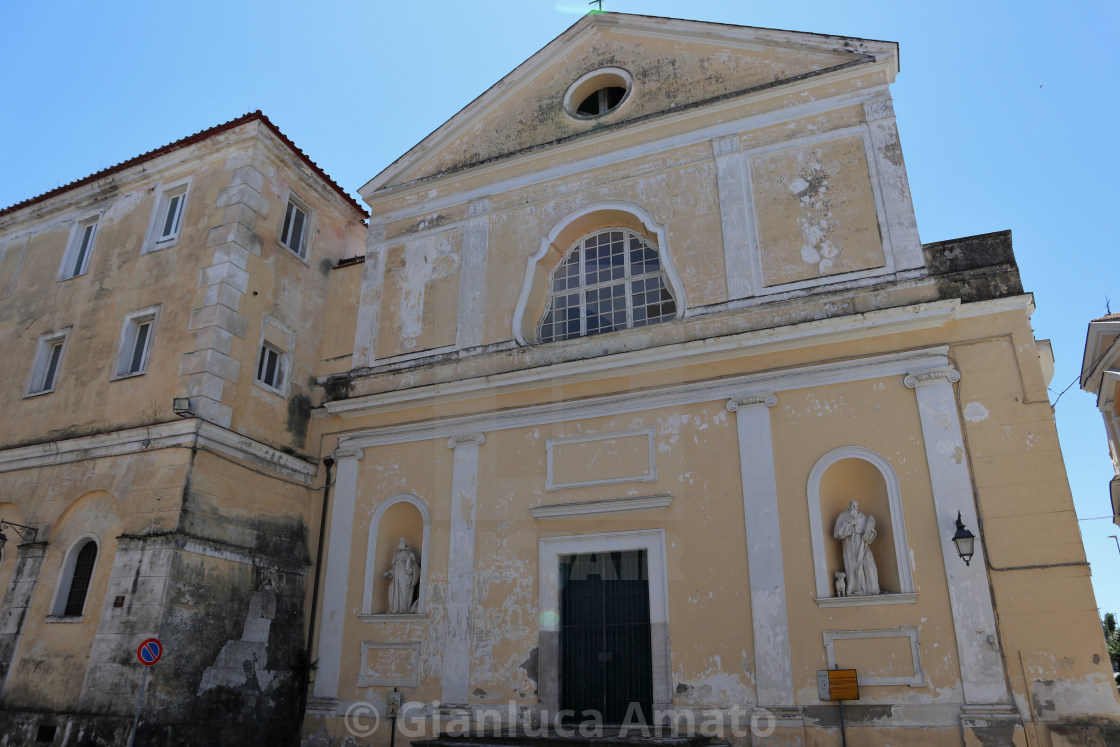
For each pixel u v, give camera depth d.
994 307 11.04
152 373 13.74
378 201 16.70
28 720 11.69
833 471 11.31
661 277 13.74
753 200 13.12
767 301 12.41
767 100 13.59
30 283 16.53
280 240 15.33
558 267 14.84
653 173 14.11
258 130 14.80
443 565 13.04
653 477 12.09
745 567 11.15
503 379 13.53
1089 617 9.44
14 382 15.54
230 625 12.36
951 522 10.33
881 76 12.95
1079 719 9.15
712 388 12.20
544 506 12.57
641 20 15.18
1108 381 17.83
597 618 12.05
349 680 12.99
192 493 12.30
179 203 15.48
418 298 15.36
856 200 12.41
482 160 15.95
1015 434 10.44
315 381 15.62
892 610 10.28
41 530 13.38
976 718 9.47
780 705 10.38
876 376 11.34
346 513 14.19
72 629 12.15
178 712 11.26
